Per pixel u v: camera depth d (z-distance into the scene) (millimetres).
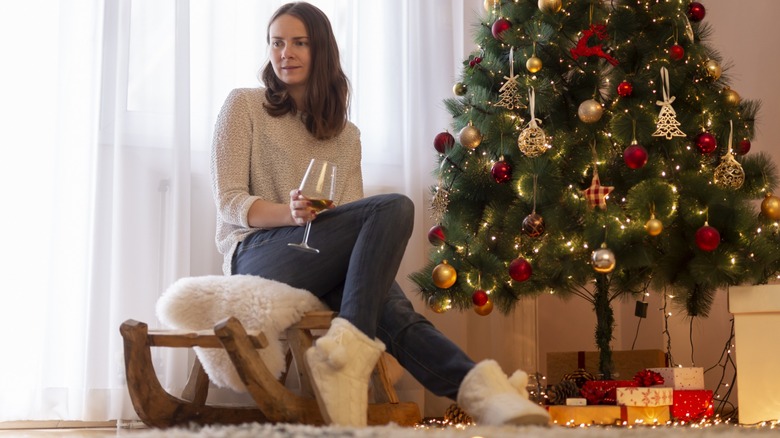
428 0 2869
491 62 2480
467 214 2477
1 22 2395
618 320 3221
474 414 1556
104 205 2406
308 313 1801
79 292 2391
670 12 2389
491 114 2410
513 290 2422
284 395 1692
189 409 1917
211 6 2627
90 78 2449
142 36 2510
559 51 2387
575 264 2244
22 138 2385
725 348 2721
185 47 2510
